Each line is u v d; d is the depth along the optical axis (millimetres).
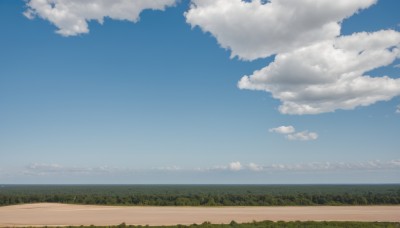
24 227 48156
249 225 48156
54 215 65625
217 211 74812
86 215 65688
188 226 47469
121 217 62188
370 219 59562
